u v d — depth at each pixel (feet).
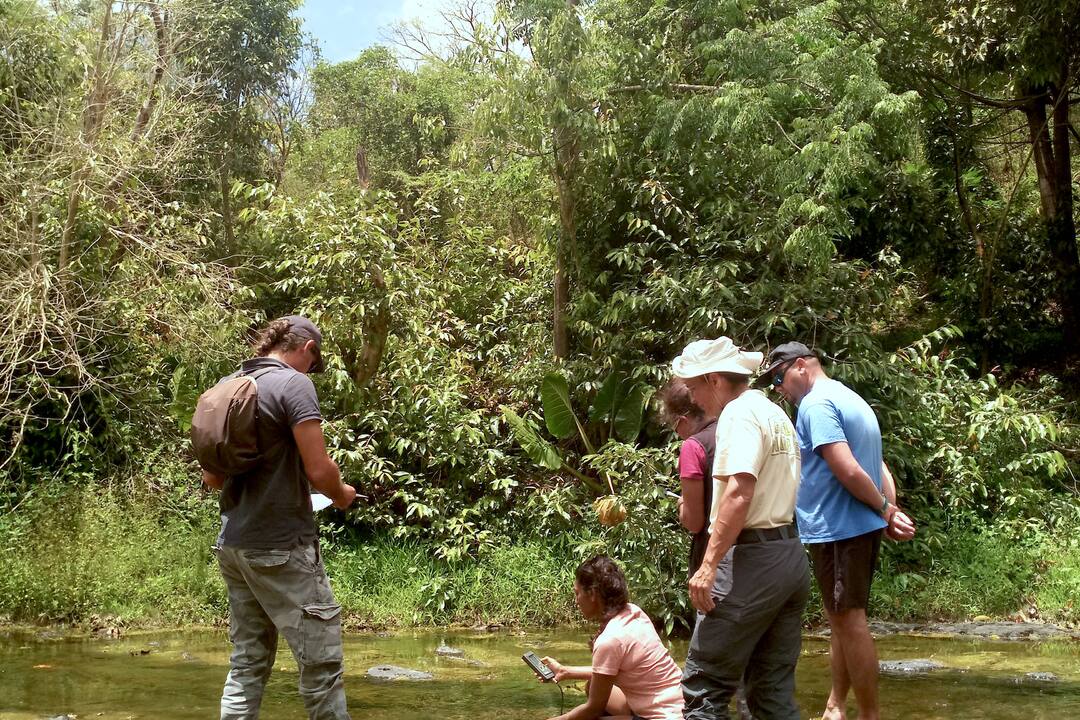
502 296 35.63
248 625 12.28
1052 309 45.32
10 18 35.83
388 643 23.99
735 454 11.65
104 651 22.41
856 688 13.55
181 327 31.71
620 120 30.81
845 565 13.61
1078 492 31.76
